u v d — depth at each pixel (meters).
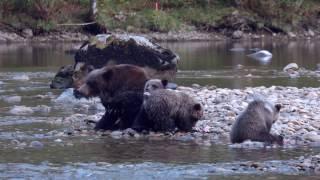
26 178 17.09
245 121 21.47
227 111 26.34
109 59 35.41
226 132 23.16
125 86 23.42
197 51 62.50
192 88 34.72
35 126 24.09
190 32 80.06
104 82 23.39
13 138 21.97
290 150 20.38
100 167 18.20
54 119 25.45
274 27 83.88
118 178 17.12
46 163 18.62
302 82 38.53
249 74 43.19
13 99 30.62
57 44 69.50
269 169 17.91
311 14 87.62
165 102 22.91
